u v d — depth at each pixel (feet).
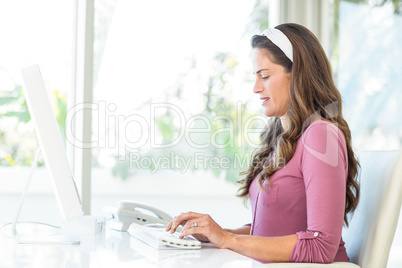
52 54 8.89
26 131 8.92
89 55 8.53
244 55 9.95
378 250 4.59
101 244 4.47
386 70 8.63
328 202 4.40
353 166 5.06
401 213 7.81
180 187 9.55
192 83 9.72
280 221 4.89
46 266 3.26
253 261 3.57
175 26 9.63
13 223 4.66
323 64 5.21
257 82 5.42
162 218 5.98
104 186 9.06
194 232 4.35
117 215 5.71
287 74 5.22
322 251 4.32
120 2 9.22
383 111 8.62
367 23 9.07
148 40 9.46
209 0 9.80
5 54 8.93
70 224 5.27
